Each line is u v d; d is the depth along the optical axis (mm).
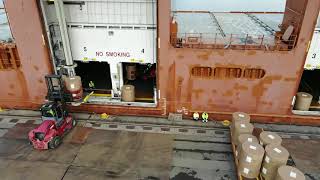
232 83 13094
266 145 10555
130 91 14445
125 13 12898
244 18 17609
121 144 12398
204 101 13742
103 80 17484
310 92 16266
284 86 12891
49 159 11500
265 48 12359
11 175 10711
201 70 13086
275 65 12414
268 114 13719
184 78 13180
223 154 11859
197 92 13508
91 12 13039
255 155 9734
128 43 13602
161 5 11523
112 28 13305
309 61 13133
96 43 13773
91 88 16328
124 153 11867
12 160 11461
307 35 11594
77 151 11961
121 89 14711
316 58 13016
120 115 14500
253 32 14453
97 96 15156
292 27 12320
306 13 11133
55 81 13539
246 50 12219
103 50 13914
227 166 11219
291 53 12062
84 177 10641
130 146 12289
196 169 11031
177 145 12359
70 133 13109
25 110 15062
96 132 13188
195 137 12867
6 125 13773
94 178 10602
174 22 12500
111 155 11758
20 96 14766
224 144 12445
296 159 11555
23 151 11969
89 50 14000
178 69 12969
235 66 12625
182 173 10836
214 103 13750
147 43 13492
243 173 10320
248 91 13227
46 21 12891
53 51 13812
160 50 12547
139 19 12969
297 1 12336
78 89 13281
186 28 14938
